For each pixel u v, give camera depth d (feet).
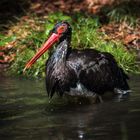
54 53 43.47
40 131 34.37
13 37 61.62
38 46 58.18
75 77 42.57
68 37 43.88
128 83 47.19
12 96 44.86
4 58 58.34
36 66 53.78
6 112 39.83
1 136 33.83
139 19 69.15
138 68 53.01
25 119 37.55
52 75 42.86
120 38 63.57
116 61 50.67
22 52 57.21
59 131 34.06
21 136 33.60
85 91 42.80
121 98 42.19
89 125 34.83
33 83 49.90
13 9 75.25
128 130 33.17
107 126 34.32
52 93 43.09
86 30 60.80
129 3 73.77
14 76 53.57
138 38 63.72
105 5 75.82
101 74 43.39
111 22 68.69
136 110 37.70
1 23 69.41
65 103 41.68
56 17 65.82
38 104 41.78
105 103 40.75
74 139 32.32
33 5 77.00
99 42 58.03
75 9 76.23
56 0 79.66
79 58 43.19
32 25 66.64
